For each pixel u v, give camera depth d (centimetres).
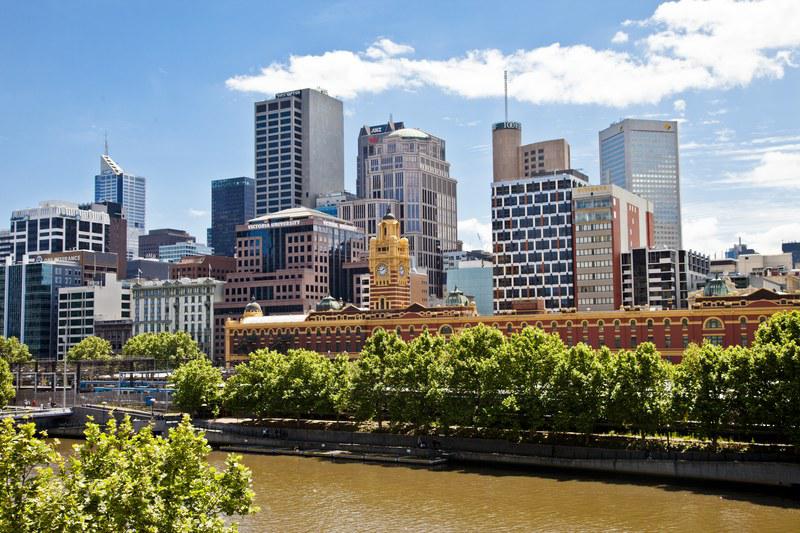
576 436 14212
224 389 19000
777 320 14375
